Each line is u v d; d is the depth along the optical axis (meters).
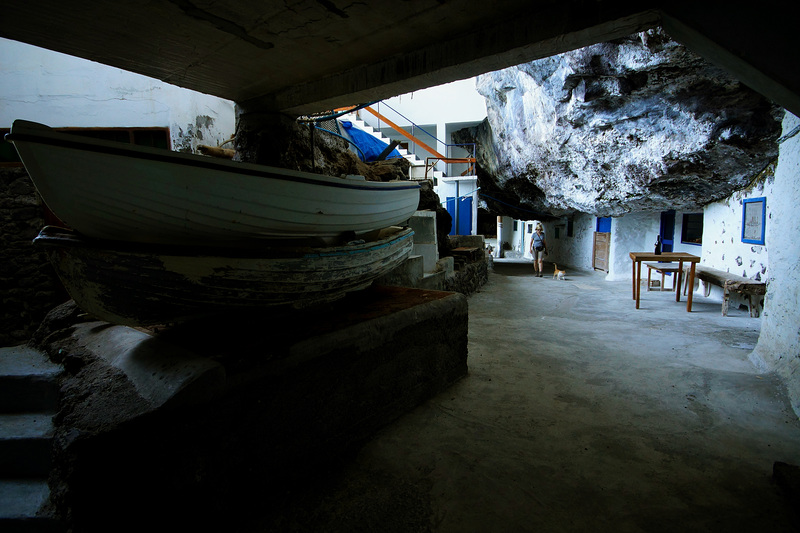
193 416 1.78
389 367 2.94
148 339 2.39
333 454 2.50
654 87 5.14
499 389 3.61
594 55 5.07
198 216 2.04
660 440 2.74
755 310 5.95
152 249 1.94
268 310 2.52
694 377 3.78
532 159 9.52
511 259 18.53
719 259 6.93
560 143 7.58
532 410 3.20
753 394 3.36
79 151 1.74
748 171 5.78
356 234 3.04
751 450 2.60
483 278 9.95
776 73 1.73
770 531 1.92
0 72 4.75
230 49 3.02
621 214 8.96
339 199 2.61
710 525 1.96
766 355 3.89
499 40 2.57
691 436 2.78
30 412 2.46
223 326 2.52
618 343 4.90
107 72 5.07
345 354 2.55
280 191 2.24
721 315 6.11
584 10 2.24
